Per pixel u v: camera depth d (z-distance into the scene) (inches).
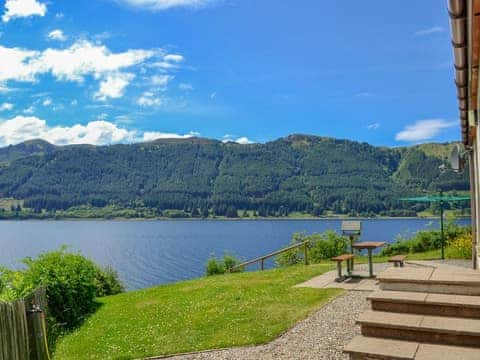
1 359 220.7
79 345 330.3
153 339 308.5
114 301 498.6
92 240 2923.2
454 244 614.5
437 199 556.4
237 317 333.1
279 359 239.0
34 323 273.6
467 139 409.4
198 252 2178.9
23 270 419.5
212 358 255.1
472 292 234.1
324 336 268.8
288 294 391.9
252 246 2372.0
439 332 205.9
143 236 3201.3
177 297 455.5
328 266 573.3
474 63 218.1
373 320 220.8
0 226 4758.9
